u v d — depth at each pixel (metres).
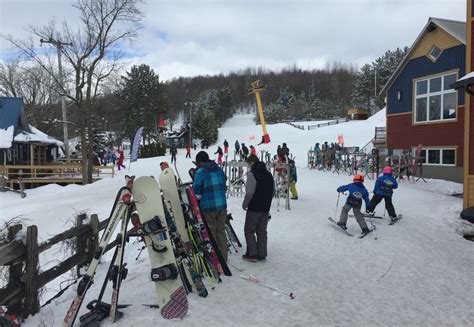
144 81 63.28
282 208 11.40
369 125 52.66
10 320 4.01
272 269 6.17
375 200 9.75
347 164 23.33
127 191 4.48
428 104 19.22
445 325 4.45
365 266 6.45
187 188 5.45
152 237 4.61
